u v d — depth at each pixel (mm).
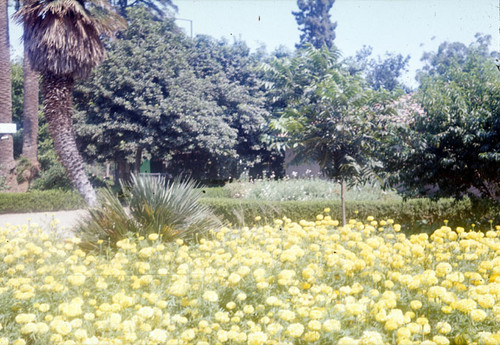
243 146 25844
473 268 4008
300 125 8547
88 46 12133
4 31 17719
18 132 24609
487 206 8102
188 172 25203
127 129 19984
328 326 2545
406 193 8680
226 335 2709
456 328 2773
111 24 12797
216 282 3533
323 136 8578
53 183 18078
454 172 8070
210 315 3100
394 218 9594
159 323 2904
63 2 11172
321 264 3875
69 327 2693
